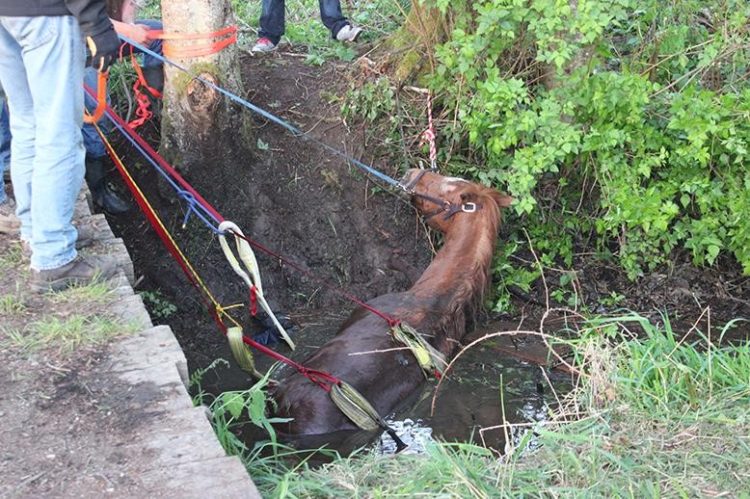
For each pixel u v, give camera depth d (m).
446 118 7.16
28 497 3.21
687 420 4.32
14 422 3.64
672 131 6.64
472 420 5.17
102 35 4.02
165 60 6.12
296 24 8.50
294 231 6.97
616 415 4.42
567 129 6.22
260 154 7.00
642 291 6.85
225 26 6.46
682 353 5.07
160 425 3.62
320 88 7.49
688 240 6.64
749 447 4.01
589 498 3.63
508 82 6.34
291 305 6.76
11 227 5.23
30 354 4.09
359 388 5.18
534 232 6.98
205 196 6.75
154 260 6.59
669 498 3.68
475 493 3.59
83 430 3.59
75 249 4.93
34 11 4.02
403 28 7.53
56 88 4.21
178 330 6.41
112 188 6.70
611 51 7.38
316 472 4.01
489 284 6.40
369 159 7.19
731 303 6.78
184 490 3.23
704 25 7.54
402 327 5.49
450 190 6.52
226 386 5.73
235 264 5.48
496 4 6.12
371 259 7.01
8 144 5.60
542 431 4.06
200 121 6.54
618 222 6.54
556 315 6.63
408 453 4.23
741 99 6.50
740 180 6.60
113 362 4.05
